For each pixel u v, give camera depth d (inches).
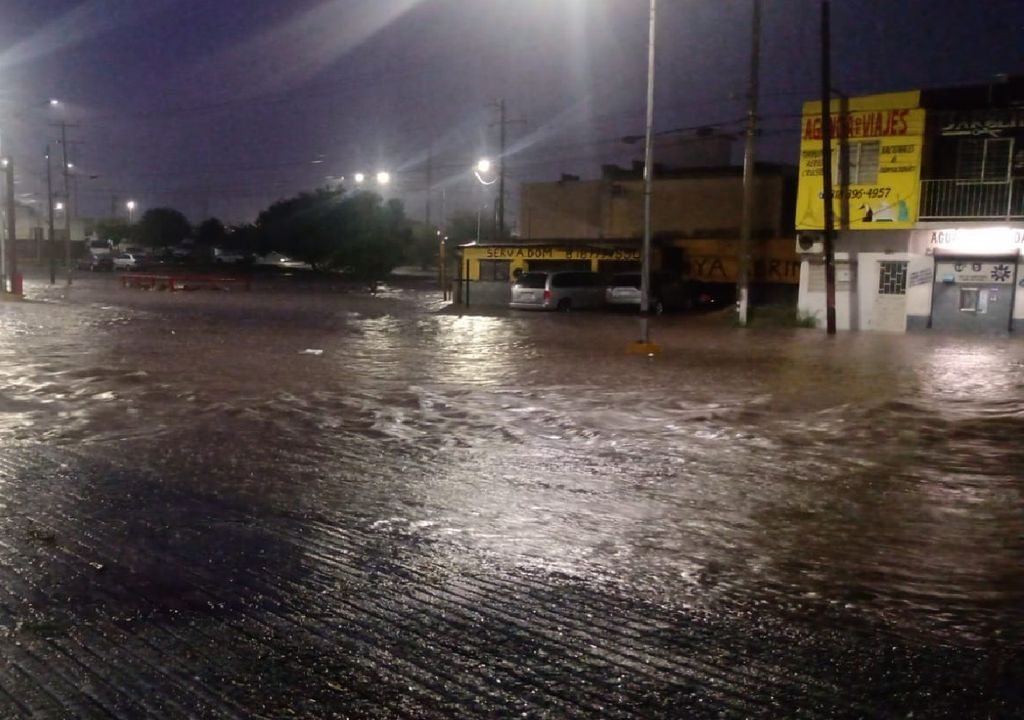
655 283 1606.8
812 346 1008.9
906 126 1267.2
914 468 391.2
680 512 317.7
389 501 328.2
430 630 211.6
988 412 537.6
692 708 174.9
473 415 519.8
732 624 217.2
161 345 911.7
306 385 634.8
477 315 1518.2
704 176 1978.3
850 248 1336.1
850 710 174.4
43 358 775.7
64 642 201.9
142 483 350.0
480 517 308.3
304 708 173.0
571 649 201.9
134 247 4446.4
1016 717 171.8
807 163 1349.7
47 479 354.9
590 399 584.1
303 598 231.0
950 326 1283.2
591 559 265.0
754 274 1828.2
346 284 2780.5
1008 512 322.0
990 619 222.7
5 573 246.5
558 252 1811.0
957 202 1257.4
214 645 201.5
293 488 345.4
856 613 225.3
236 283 2492.6
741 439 454.6
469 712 172.4
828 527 301.3
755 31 1293.1
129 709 171.9
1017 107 1203.9
